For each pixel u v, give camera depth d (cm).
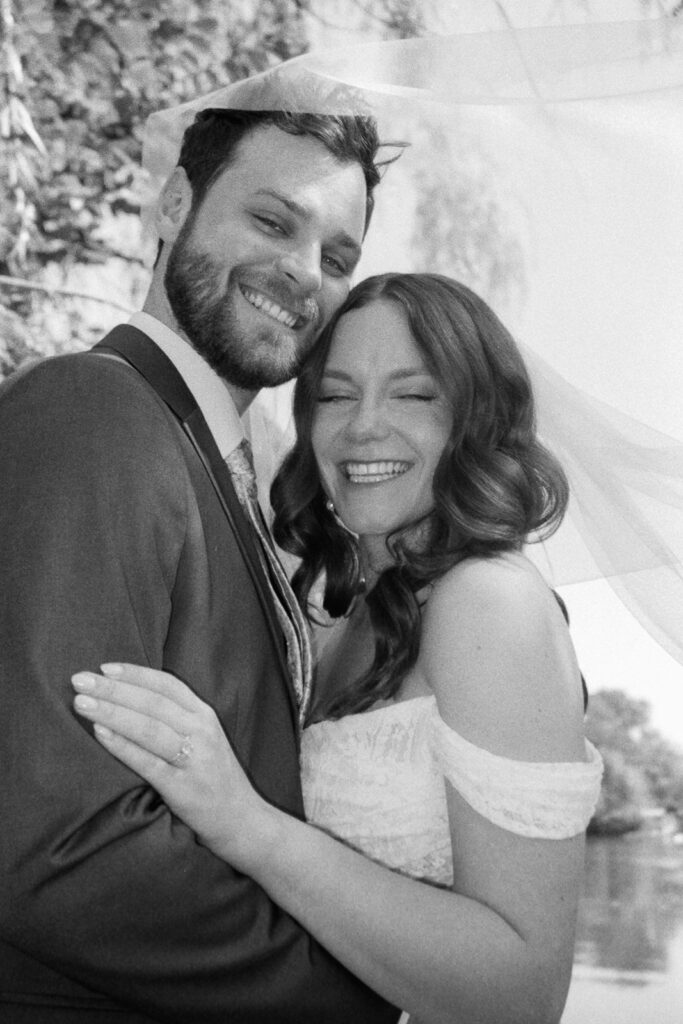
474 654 219
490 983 207
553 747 216
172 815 196
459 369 239
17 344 370
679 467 254
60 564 193
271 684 222
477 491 234
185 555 207
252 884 201
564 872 212
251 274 238
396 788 228
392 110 253
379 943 203
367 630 254
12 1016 200
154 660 199
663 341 256
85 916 187
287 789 220
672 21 253
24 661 190
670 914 583
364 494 243
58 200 375
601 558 253
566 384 256
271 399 278
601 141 259
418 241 262
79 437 201
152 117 254
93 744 188
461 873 215
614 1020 448
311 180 241
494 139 260
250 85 244
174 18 332
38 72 356
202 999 195
